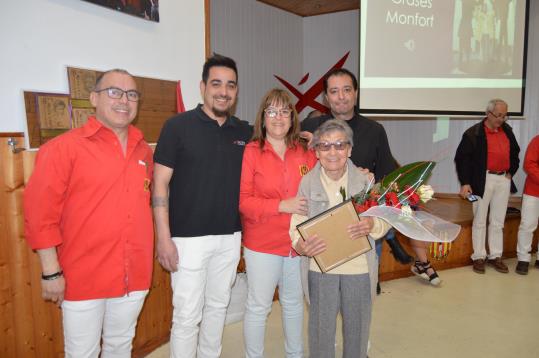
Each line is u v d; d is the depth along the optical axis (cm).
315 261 159
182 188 174
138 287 156
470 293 322
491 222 374
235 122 186
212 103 172
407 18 378
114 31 206
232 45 552
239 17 558
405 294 320
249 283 186
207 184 174
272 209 165
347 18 627
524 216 360
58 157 135
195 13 254
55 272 138
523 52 438
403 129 591
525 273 361
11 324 179
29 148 174
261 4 589
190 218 174
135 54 218
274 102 170
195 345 183
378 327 263
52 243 135
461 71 404
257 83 595
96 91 144
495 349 235
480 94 416
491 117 353
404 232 147
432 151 571
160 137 172
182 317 177
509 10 426
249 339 189
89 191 141
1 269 174
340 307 169
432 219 163
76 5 188
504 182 361
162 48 234
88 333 148
